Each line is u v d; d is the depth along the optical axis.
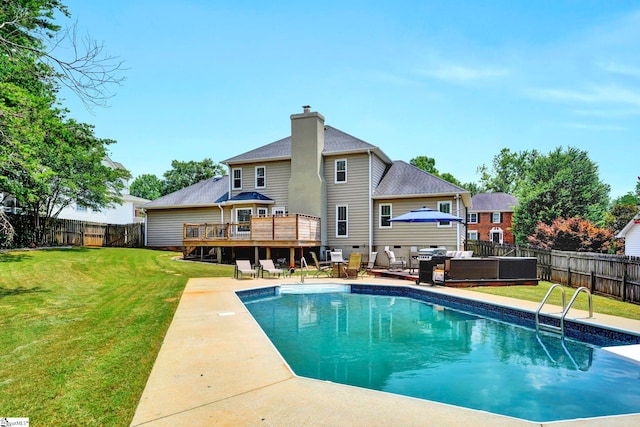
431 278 12.62
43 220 21.27
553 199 37.81
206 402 3.65
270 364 4.76
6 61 9.95
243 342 5.73
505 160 65.94
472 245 21.45
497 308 8.96
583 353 6.27
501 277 12.52
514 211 40.22
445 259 12.92
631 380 5.02
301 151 21.19
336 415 3.39
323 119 21.73
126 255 19.92
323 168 21.45
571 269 12.46
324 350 6.49
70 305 8.63
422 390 4.68
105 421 3.28
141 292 10.52
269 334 7.63
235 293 10.62
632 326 6.53
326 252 20.94
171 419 3.31
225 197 24.28
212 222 24.42
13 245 18.64
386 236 20.66
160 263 18.03
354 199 20.94
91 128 17.84
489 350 6.45
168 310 8.09
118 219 32.34
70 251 19.34
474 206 44.62
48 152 15.46
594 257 11.12
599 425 3.28
